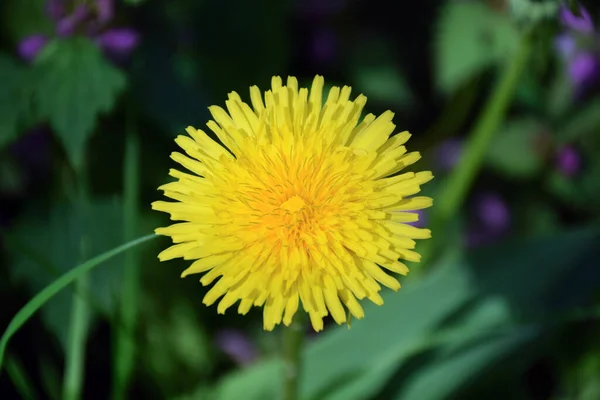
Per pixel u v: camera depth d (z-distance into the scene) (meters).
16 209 0.37
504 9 0.38
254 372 0.34
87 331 0.34
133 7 0.34
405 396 0.34
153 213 0.36
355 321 0.34
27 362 0.36
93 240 0.35
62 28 0.33
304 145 0.29
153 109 0.34
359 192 0.29
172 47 0.36
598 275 0.34
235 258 0.29
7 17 0.36
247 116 0.29
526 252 0.35
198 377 0.36
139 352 0.34
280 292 0.28
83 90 0.33
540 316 0.34
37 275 0.35
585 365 0.36
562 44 0.38
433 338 0.33
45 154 0.36
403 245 0.29
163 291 0.36
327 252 0.29
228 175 0.29
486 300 0.34
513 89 0.35
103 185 0.37
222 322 0.37
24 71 0.33
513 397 0.35
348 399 0.33
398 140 0.29
